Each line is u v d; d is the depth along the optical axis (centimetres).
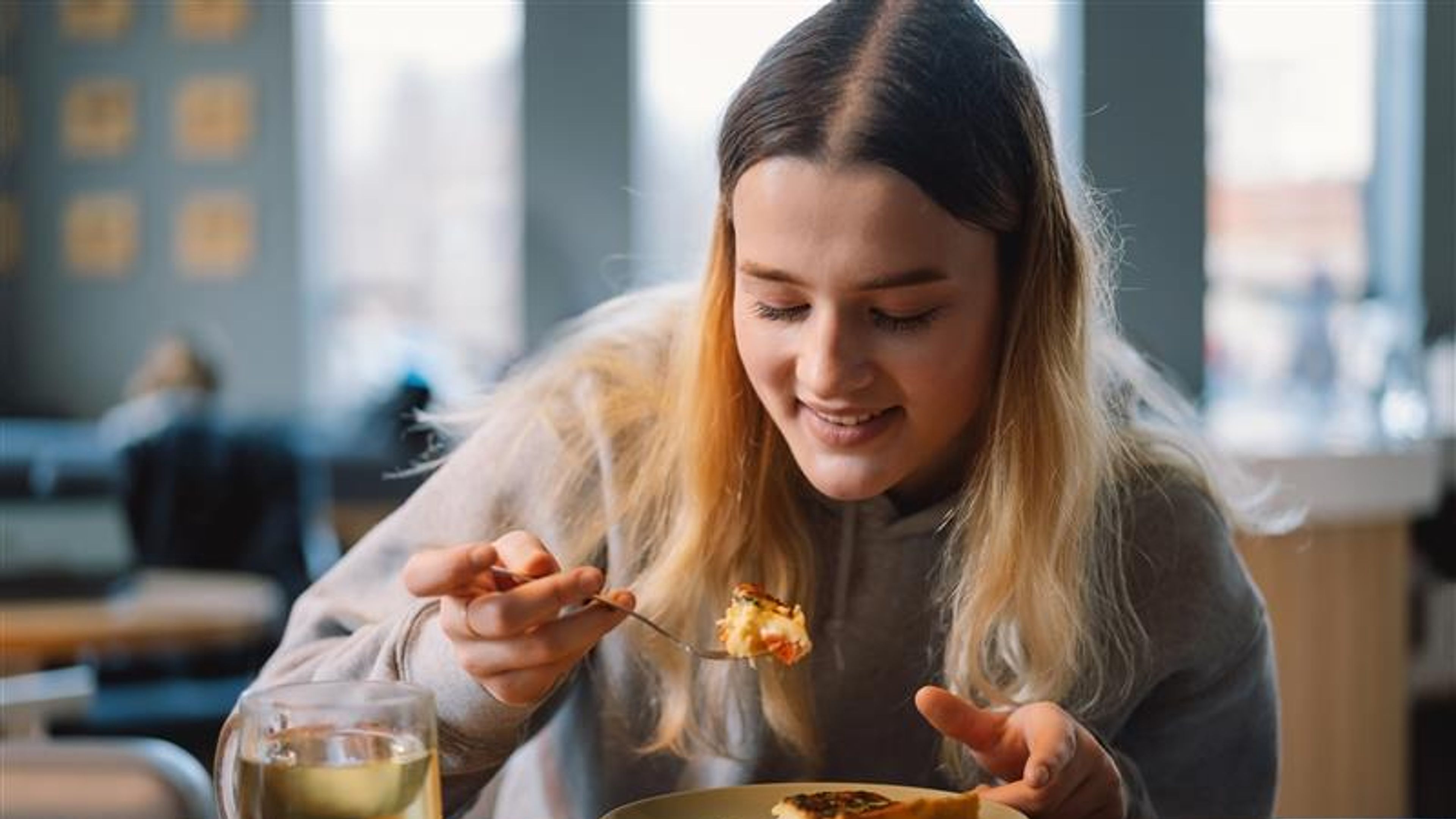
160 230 679
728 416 128
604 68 620
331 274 681
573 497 136
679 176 630
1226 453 167
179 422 409
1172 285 536
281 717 95
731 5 621
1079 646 133
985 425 126
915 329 112
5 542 308
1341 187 569
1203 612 137
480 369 655
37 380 686
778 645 114
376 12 669
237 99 669
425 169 673
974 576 128
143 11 676
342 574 138
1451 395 487
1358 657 343
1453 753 460
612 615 111
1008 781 117
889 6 115
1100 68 534
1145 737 142
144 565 399
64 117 683
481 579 110
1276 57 567
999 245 119
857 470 115
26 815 115
